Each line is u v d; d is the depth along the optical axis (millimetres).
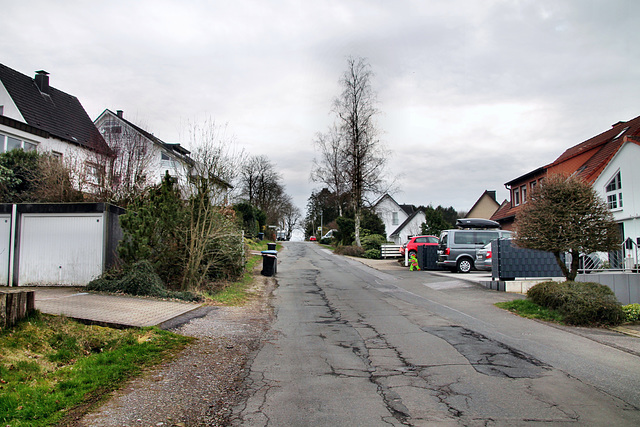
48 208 12922
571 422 4352
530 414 4551
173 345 7176
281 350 7234
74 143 23312
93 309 9117
